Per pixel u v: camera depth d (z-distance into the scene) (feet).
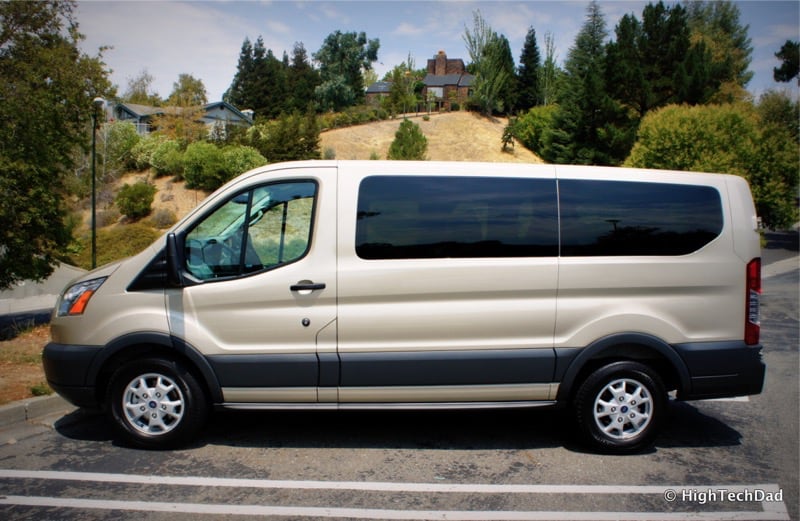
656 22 129.29
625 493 12.44
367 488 12.50
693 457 14.46
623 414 14.44
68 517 11.19
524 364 14.07
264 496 12.09
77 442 14.97
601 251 14.26
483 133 153.99
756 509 11.82
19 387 18.15
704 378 14.39
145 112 163.43
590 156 120.37
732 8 191.83
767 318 36.17
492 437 15.64
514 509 11.68
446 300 13.99
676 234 14.47
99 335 14.10
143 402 14.32
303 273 13.92
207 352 13.99
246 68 245.65
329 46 242.78
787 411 18.28
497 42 173.88
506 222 14.20
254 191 14.51
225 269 14.26
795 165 72.33
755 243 14.76
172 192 104.53
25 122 28.07
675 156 57.98
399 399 14.19
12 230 27.81
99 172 111.04
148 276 14.16
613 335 14.15
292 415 17.29
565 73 176.65
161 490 12.34
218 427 16.20
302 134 116.37
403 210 14.14
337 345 13.96
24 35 33.91
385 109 167.02
